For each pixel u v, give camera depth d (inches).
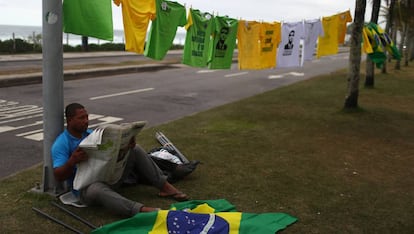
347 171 211.0
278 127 305.7
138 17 175.9
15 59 872.9
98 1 154.3
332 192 181.5
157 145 246.5
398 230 148.6
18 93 447.2
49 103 156.7
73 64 791.1
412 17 630.5
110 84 559.5
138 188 175.5
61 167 146.2
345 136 285.3
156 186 167.2
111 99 434.0
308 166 216.4
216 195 174.1
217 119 331.3
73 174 156.4
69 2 151.9
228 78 704.4
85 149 142.7
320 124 320.5
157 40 198.4
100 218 147.3
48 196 160.7
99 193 145.1
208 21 237.3
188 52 231.6
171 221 134.9
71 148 152.3
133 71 766.5
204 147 245.3
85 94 460.8
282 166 214.5
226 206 158.4
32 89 481.1
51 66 154.3
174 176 186.1
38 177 185.3
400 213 162.6
